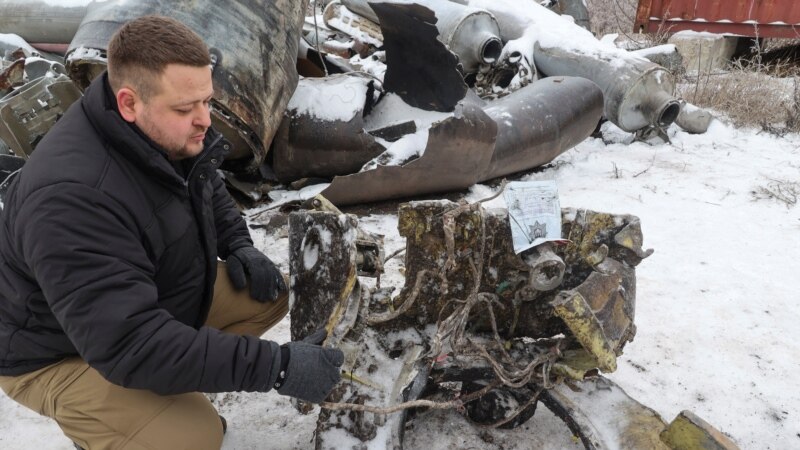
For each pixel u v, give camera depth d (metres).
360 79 3.94
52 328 1.38
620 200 4.03
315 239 1.58
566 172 4.62
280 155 3.80
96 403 1.42
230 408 2.13
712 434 1.58
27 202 1.23
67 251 1.19
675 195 4.11
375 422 1.65
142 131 1.32
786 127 5.62
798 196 4.04
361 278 2.95
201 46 1.29
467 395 1.76
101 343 1.21
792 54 8.34
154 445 1.43
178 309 1.54
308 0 3.91
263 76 3.29
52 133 1.32
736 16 7.68
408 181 3.62
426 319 1.89
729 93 6.12
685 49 7.89
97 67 3.12
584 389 1.87
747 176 4.45
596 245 1.77
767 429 2.11
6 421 2.09
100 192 1.26
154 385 1.27
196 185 1.49
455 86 3.79
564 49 5.30
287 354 1.36
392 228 3.54
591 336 1.59
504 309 1.88
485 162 3.77
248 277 1.90
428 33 3.59
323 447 1.64
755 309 2.81
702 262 3.22
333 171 3.90
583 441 1.74
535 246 1.67
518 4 5.82
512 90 5.00
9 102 3.31
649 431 1.71
